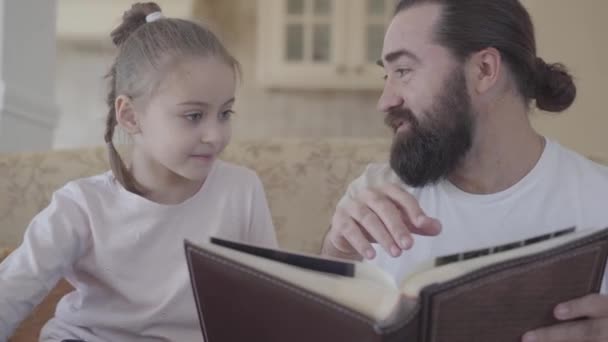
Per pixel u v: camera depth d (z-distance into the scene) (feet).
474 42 4.21
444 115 4.25
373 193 3.54
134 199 4.25
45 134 7.95
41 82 7.97
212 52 4.17
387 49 4.44
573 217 4.16
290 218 5.90
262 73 15.75
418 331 2.63
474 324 2.74
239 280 2.78
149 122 4.15
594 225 4.11
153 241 4.27
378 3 15.49
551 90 4.56
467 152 4.28
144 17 4.73
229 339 2.91
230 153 6.08
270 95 16.79
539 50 11.90
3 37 7.34
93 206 4.24
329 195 5.93
